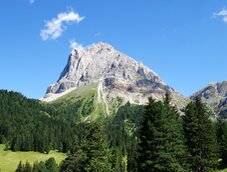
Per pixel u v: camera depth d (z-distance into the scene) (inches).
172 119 2007.9
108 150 2276.1
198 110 2316.7
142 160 1935.3
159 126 1940.2
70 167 2256.4
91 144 2218.3
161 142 1908.2
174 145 1934.1
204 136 2253.9
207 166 2229.3
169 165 1873.8
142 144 1955.0
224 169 3858.3
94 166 2146.9
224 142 4116.6
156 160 1882.4
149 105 1988.2
